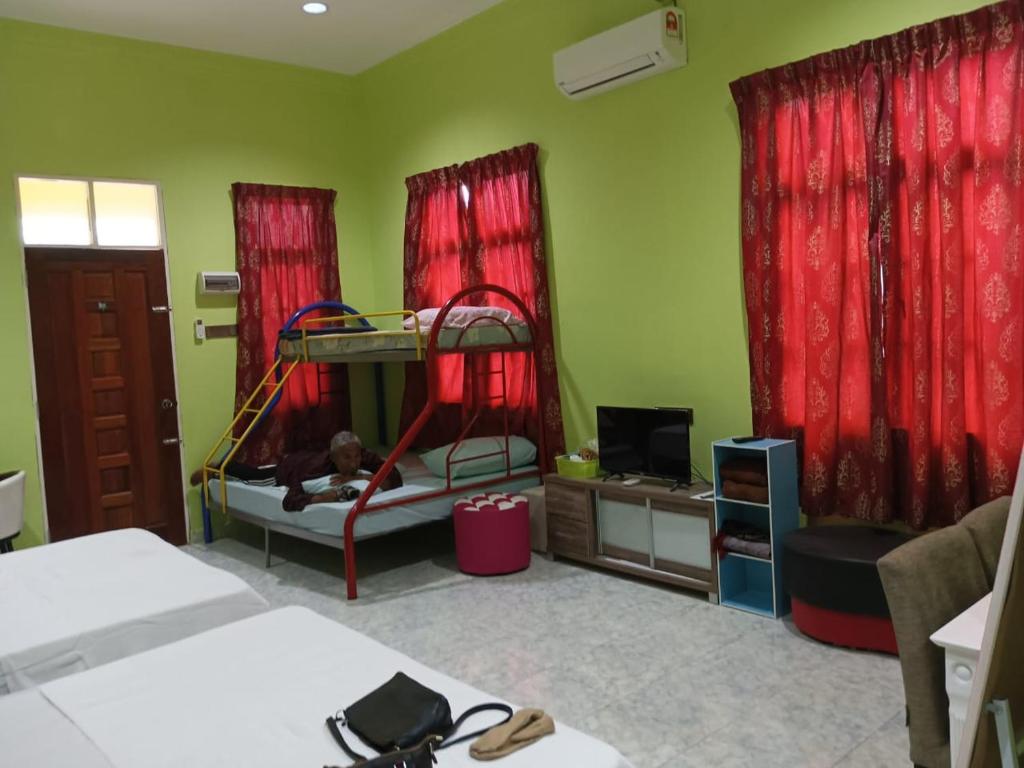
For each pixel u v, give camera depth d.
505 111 5.02
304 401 5.72
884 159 3.29
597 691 2.89
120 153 5.07
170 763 1.56
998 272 3.03
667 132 4.16
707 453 4.16
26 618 2.45
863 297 3.46
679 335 4.22
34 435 4.76
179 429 5.31
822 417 3.56
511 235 4.98
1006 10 2.94
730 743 2.49
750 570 3.86
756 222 3.76
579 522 4.31
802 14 3.57
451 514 4.52
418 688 1.73
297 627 2.29
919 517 3.26
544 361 4.87
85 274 4.94
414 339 4.36
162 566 2.98
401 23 5.10
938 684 1.87
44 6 4.51
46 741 1.67
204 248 5.41
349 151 6.11
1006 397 3.04
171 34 5.05
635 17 4.23
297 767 1.53
